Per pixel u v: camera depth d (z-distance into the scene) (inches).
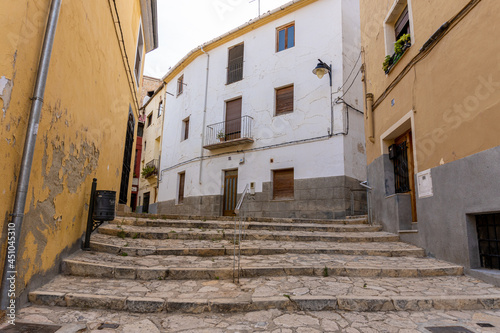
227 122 542.0
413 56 223.9
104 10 198.7
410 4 231.1
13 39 98.3
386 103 272.2
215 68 577.6
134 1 308.2
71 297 119.3
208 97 576.1
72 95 149.2
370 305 124.4
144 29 386.3
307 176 430.6
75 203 164.1
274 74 491.8
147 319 112.1
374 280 155.2
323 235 243.1
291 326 108.0
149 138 852.0
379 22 291.9
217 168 531.2
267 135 480.7
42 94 112.1
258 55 518.3
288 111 473.7
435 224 194.2
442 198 187.8
